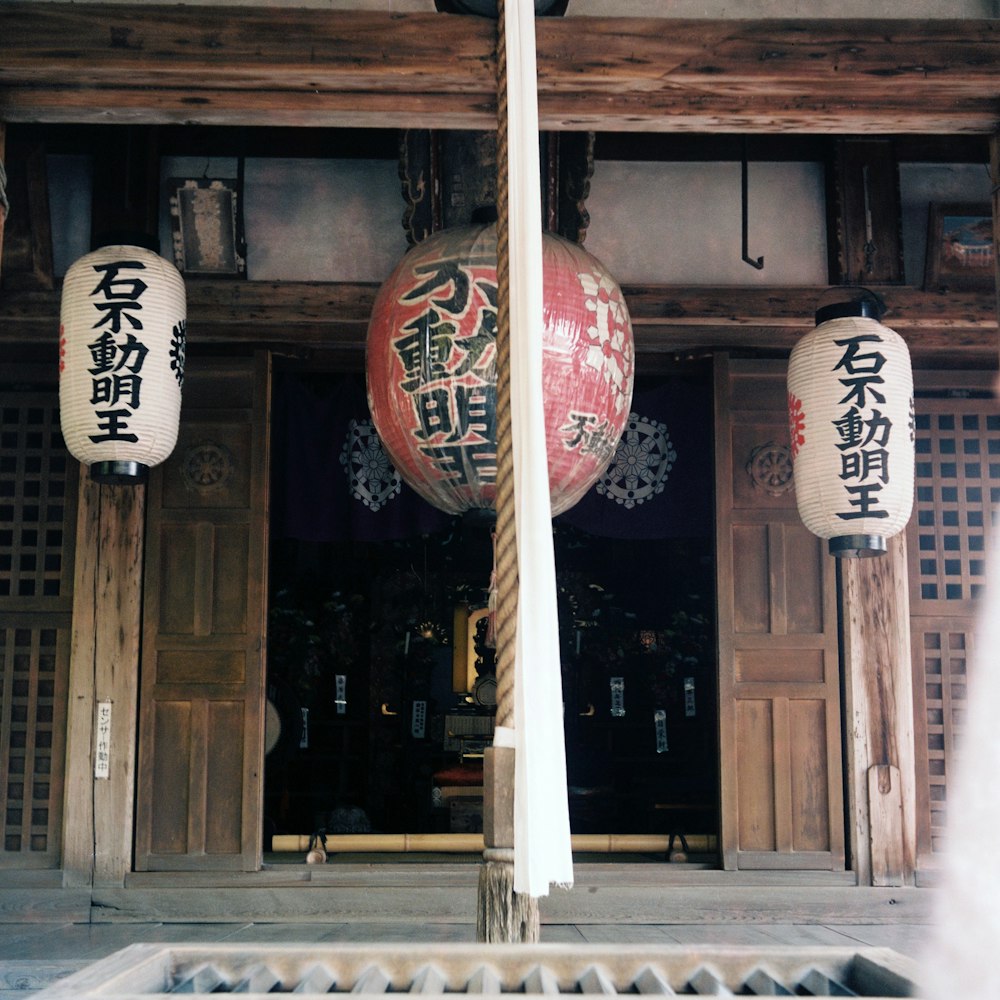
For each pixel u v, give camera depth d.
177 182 6.55
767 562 6.86
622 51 4.50
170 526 6.77
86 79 4.50
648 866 6.64
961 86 4.59
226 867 6.47
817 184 6.95
